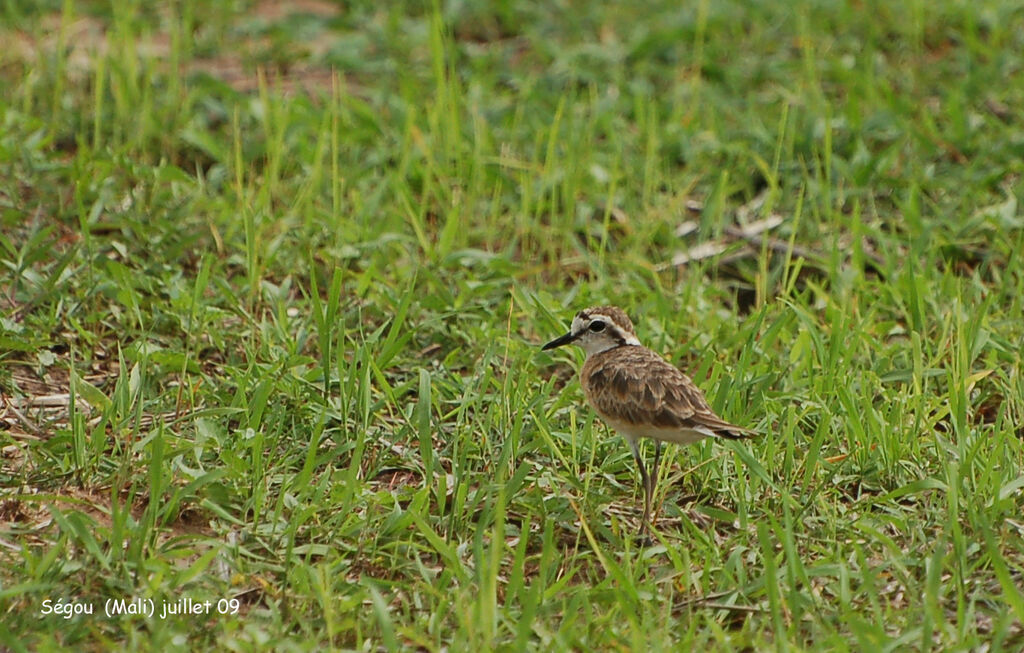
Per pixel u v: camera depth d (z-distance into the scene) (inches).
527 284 559.5
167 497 396.5
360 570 376.5
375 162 622.5
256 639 330.6
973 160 631.8
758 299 536.1
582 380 429.4
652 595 360.2
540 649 334.0
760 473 399.2
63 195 572.7
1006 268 555.5
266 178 581.3
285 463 414.9
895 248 555.2
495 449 433.4
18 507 391.2
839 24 775.1
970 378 454.9
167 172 576.4
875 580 367.6
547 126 663.8
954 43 762.2
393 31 778.2
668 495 422.6
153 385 458.0
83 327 495.2
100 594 351.6
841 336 470.3
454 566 358.9
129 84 658.8
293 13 813.2
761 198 616.1
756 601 365.1
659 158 637.3
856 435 428.5
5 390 456.4
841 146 640.4
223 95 684.7
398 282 537.0
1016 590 340.5
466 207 589.6
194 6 801.6
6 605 346.0
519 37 788.6
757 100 701.9
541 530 399.2
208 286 529.0
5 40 740.0
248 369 449.4
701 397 409.1
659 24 775.7
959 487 398.3
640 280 546.9
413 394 473.7
